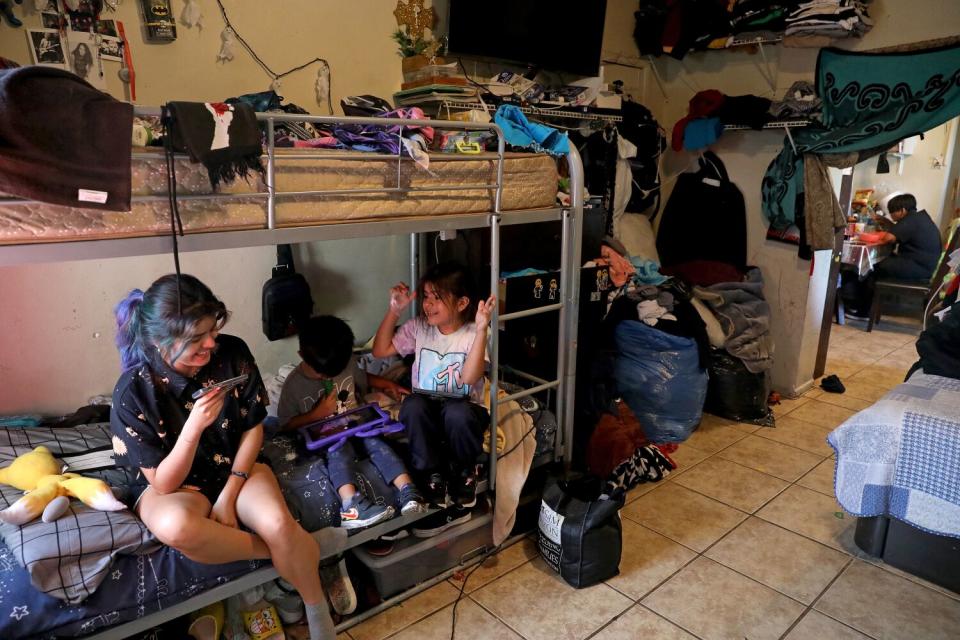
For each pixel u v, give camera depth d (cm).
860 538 241
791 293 379
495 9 309
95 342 238
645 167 401
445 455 214
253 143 146
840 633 199
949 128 615
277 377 265
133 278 243
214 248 153
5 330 220
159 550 164
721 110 371
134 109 131
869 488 230
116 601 156
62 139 123
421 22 294
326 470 201
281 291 264
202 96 242
